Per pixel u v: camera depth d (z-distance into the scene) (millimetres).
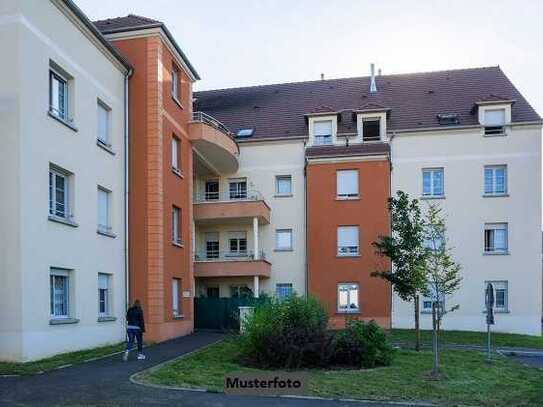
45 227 14500
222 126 27734
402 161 30062
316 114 30828
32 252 13766
